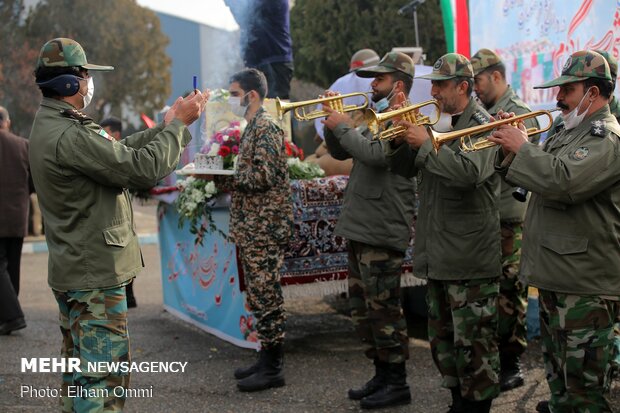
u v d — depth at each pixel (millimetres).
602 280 3057
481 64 4547
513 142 3143
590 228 3047
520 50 5820
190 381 4734
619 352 4102
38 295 7832
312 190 5129
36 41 15344
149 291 8195
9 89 15039
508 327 4488
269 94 6363
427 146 3484
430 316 3867
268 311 4492
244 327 5270
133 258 3291
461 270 3619
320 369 4969
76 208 3131
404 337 4230
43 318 6586
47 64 3184
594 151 2988
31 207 13555
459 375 3697
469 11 6344
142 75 17828
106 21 16750
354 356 5293
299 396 4418
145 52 17672
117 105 17797
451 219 3631
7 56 15023
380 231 4121
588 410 3102
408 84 4168
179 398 4414
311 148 10141
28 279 8953
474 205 3611
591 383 3082
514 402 4266
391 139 3746
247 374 4656
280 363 4594
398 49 6727
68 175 3104
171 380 4762
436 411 4113
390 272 4176
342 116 4219
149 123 6246
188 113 3355
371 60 6000
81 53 3252
